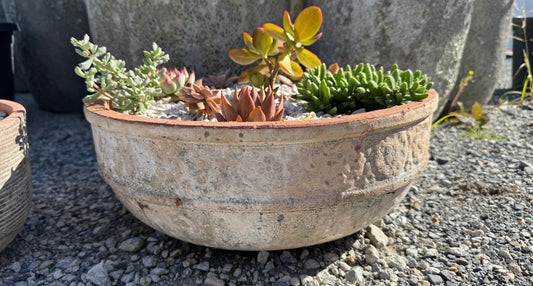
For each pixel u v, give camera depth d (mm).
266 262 1907
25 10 3822
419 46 2922
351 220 1762
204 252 1994
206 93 2061
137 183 1723
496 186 2539
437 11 2859
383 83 2023
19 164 1884
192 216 1692
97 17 2918
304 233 1731
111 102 2100
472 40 3535
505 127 3547
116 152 1761
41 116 4297
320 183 1598
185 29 2812
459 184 2619
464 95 3760
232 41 2916
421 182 2693
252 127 1493
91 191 2734
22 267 1924
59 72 3990
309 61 2268
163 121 1602
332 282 1787
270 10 2977
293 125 1503
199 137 1528
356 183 1646
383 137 1650
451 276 1805
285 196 1592
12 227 1892
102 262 1894
